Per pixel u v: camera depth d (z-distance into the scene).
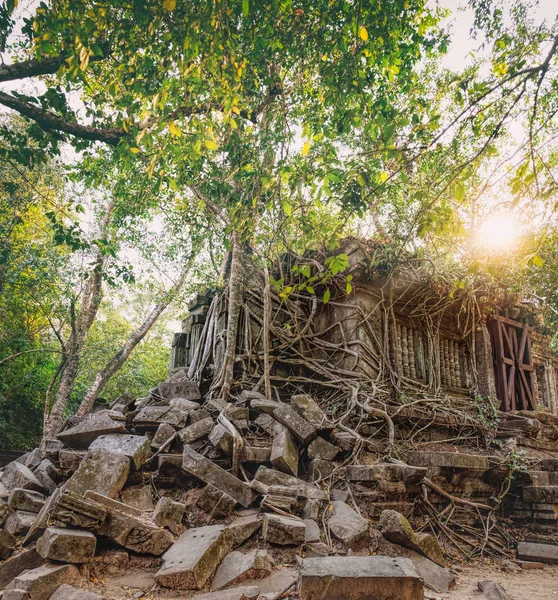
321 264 9.26
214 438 6.49
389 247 8.90
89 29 5.68
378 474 6.07
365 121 6.81
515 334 11.69
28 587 3.85
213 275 11.90
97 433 6.66
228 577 4.29
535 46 3.95
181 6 5.75
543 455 8.73
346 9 6.73
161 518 5.04
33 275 13.12
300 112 8.61
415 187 8.45
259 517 5.30
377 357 8.95
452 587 4.83
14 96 7.58
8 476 6.52
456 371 10.34
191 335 10.66
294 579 4.26
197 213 11.49
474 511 7.15
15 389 14.68
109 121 8.52
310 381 8.84
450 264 9.59
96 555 4.52
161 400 8.41
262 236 8.49
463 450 8.55
